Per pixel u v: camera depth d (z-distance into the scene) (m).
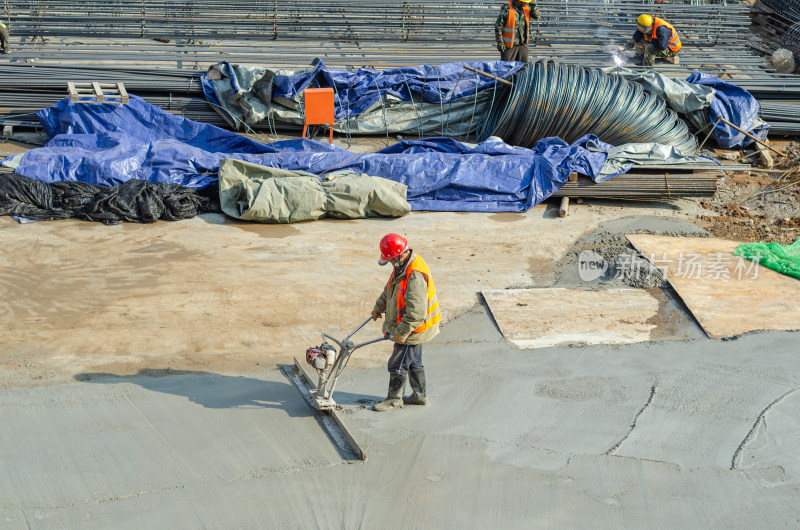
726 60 17.22
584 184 11.38
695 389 7.30
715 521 5.57
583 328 8.39
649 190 11.46
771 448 6.43
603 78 13.05
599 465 6.11
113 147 11.36
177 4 16.80
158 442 6.07
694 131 14.12
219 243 9.82
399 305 6.17
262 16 17.31
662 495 5.81
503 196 11.26
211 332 7.95
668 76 15.30
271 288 8.86
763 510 5.70
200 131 12.35
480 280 9.32
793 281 9.48
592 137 12.09
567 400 7.06
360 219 10.73
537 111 12.71
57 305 8.20
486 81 13.71
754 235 10.73
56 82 13.09
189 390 6.88
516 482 5.86
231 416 6.50
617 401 7.07
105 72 13.48
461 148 12.06
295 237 10.13
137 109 12.34
